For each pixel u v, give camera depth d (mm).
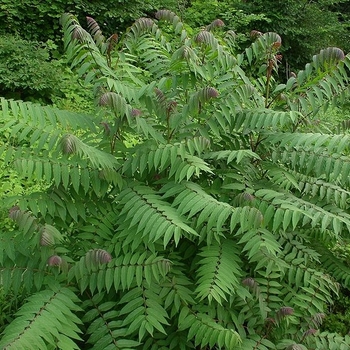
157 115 2484
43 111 2477
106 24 8695
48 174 2283
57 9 7965
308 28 10125
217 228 2098
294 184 2580
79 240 2502
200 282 2252
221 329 2131
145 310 2162
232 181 2598
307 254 2723
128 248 2361
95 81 2539
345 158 2541
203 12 9922
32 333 1880
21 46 6812
